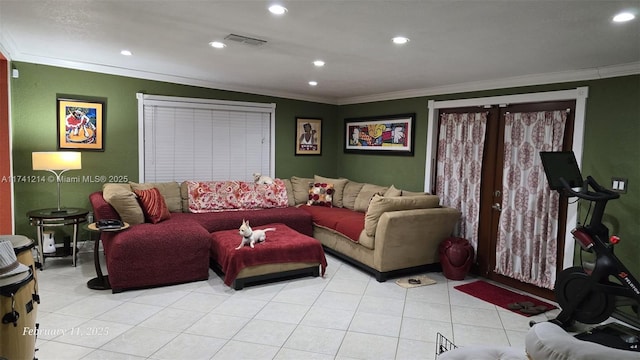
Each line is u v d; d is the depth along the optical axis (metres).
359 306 3.63
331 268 4.74
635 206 3.39
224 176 5.96
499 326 3.32
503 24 2.59
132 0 2.45
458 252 4.41
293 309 3.51
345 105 6.84
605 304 2.99
